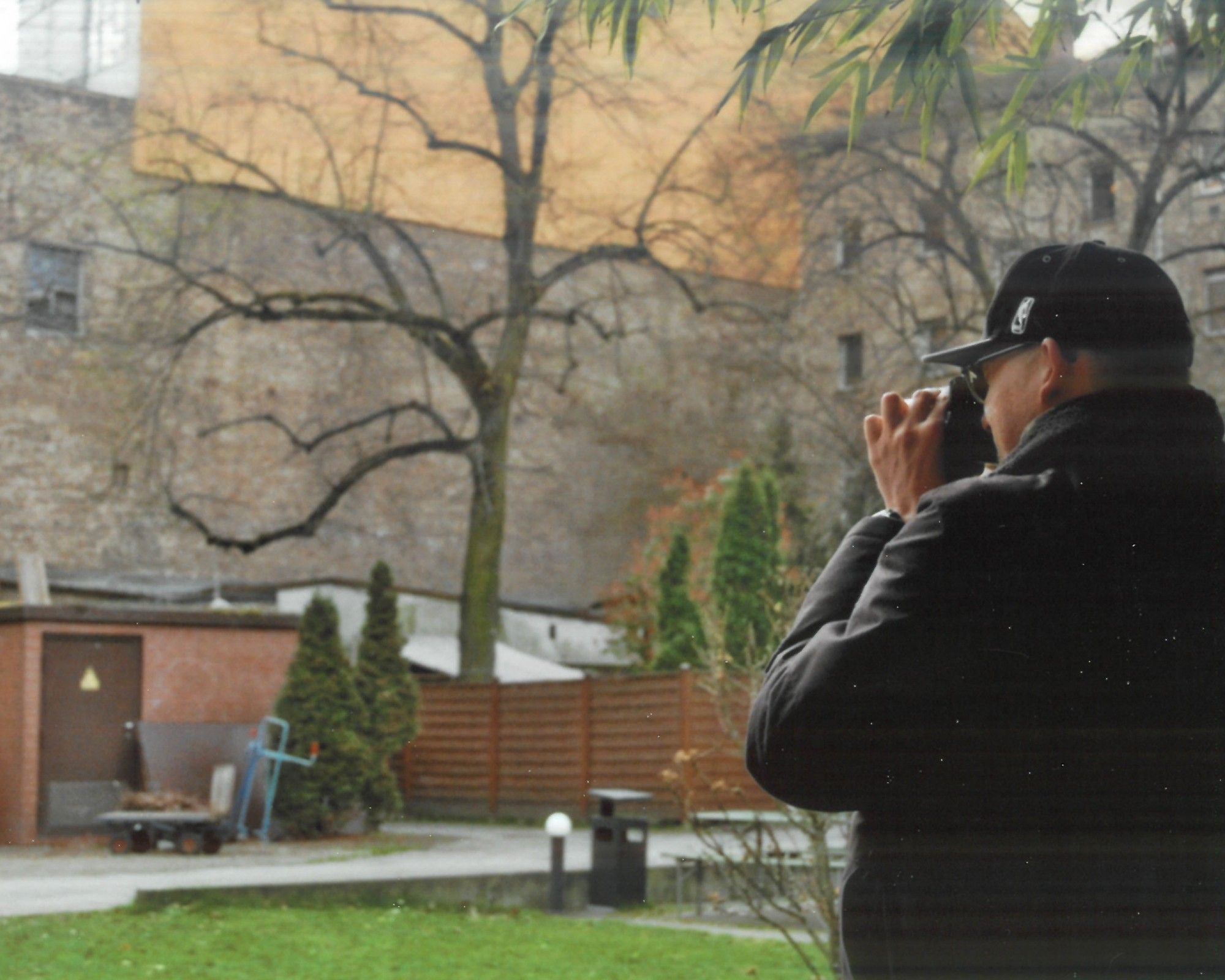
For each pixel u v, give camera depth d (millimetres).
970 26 2279
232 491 32062
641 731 20578
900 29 2285
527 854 15367
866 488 15883
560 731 21828
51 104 26359
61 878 12070
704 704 19859
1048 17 2500
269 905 10453
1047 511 1499
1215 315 15641
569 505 33500
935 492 1537
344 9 25000
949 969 1509
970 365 1687
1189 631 1504
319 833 17797
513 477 33625
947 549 1487
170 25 25328
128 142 26312
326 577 28312
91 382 29391
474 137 26000
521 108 24344
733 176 22297
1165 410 1562
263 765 17469
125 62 25500
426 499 34562
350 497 33688
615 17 2355
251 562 32344
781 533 20422
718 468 29406
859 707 1479
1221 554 1520
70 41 24438
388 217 28266
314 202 27625
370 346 32812
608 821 12055
